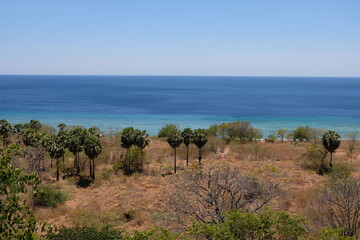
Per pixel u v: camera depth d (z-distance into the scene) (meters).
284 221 12.09
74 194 27.94
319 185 27.92
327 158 40.03
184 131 38.38
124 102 139.62
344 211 16.58
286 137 61.34
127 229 19.86
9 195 7.52
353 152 45.72
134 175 33.97
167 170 36.41
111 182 31.59
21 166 25.47
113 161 40.50
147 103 136.62
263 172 34.00
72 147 35.16
